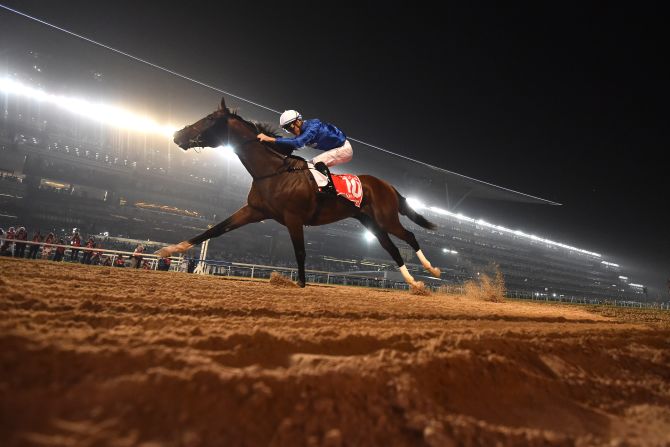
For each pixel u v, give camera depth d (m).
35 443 0.81
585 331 3.57
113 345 1.44
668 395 2.05
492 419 1.45
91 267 5.57
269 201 5.15
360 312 3.23
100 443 0.85
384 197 6.05
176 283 4.14
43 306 2.02
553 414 1.61
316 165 5.23
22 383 1.01
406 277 7.03
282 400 1.19
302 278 5.43
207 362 1.34
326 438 1.07
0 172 20.48
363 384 1.37
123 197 24.42
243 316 2.52
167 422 0.98
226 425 1.02
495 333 2.68
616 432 1.50
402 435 1.19
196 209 27.11
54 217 21.14
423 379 1.52
